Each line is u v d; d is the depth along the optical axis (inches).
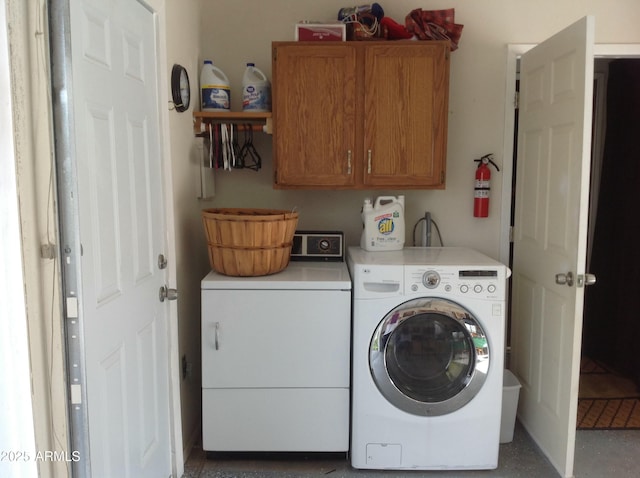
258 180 111.2
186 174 93.6
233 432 89.0
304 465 91.4
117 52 63.4
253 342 87.0
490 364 85.6
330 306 86.4
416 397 86.3
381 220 101.3
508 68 108.3
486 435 86.7
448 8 107.5
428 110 98.0
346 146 98.7
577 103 81.0
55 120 45.6
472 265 84.9
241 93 109.0
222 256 88.1
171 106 84.1
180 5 90.7
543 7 107.0
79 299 47.4
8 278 43.2
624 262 130.8
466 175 111.7
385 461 87.9
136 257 69.9
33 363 45.3
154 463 77.5
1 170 42.4
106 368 60.0
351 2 108.0
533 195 99.8
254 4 107.7
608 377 132.7
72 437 48.9
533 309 99.5
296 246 105.1
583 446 97.3
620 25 105.9
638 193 125.5
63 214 46.6
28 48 44.2
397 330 86.0
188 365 94.1
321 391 88.1
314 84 97.3
